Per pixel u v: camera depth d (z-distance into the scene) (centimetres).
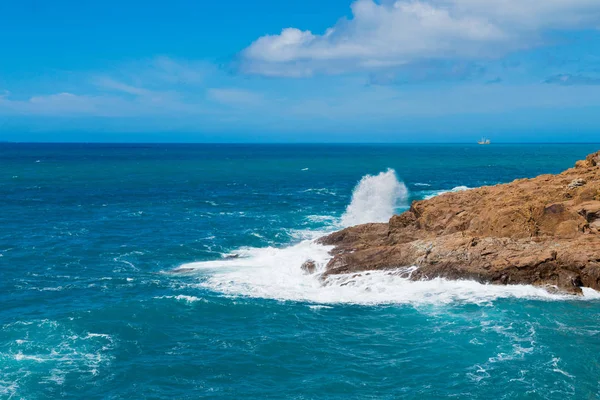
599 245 2905
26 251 4019
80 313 2705
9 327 2498
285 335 2453
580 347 2258
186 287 3153
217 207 6338
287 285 3167
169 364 2169
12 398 1888
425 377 2045
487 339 2350
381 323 2575
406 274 3117
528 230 3186
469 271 3019
